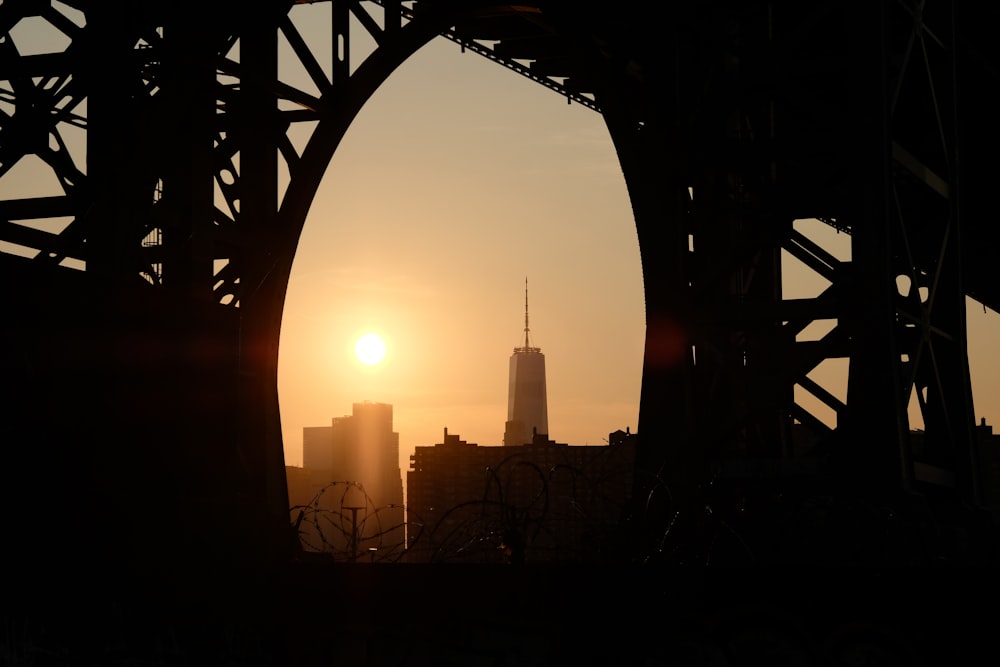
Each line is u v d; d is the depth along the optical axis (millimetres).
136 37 36844
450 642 20594
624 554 28078
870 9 31516
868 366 30938
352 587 21219
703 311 33594
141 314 23234
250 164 40062
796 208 32750
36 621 20203
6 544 19984
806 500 29453
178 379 23875
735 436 34125
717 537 29375
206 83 37812
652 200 34375
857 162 31500
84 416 21969
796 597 18922
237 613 21719
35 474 20906
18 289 21109
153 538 21906
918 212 36625
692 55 35219
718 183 34406
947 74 36281
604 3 35469
